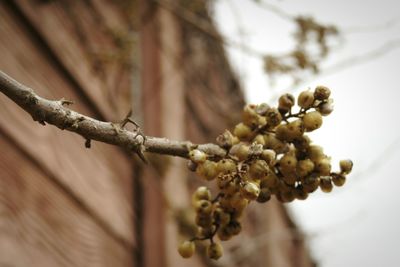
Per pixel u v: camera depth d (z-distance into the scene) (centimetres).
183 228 385
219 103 547
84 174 303
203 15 483
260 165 129
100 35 362
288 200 147
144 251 351
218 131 555
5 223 226
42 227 251
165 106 429
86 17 350
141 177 373
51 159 273
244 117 144
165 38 451
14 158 244
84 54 334
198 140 507
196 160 132
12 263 224
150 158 377
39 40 290
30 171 254
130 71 396
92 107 334
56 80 298
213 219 150
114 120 354
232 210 149
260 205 627
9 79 114
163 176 382
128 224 345
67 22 324
